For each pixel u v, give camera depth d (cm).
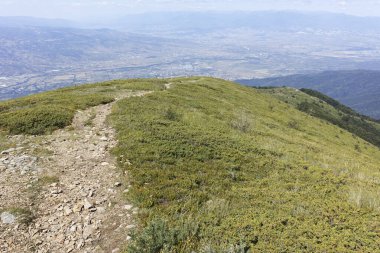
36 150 1593
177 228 943
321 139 3881
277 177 1516
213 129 2223
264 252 902
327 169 1709
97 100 2647
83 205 1134
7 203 1123
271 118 4141
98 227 1021
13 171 1362
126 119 2091
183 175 1395
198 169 1497
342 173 1681
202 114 2666
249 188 1343
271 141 2316
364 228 1055
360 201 1259
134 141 1698
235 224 1030
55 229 1012
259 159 1739
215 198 1215
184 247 872
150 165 1452
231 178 1448
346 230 1045
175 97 3162
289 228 1033
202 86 4706
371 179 1689
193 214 1085
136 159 1490
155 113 2333
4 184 1252
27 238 967
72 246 940
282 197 1270
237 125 2556
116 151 1565
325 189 1384
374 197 1304
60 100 2608
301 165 1753
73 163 1462
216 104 3459
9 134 1836
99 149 1622
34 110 2145
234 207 1162
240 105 4166
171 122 2148
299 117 5503
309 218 1117
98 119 2142
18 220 1038
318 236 1002
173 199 1191
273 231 1005
